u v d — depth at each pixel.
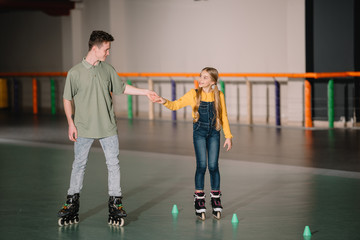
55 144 14.17
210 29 19.41
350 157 11.80
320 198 8.29
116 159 6.96
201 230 6.74
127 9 21.30
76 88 6.88
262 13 18.27
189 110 20.02
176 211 7.55
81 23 22.47
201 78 7.07
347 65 17.05
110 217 6.96
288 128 16.86
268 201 8.15
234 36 18.89
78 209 7.11
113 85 7.05
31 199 8.41
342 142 13.88
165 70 20.55
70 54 22.72
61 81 23.14
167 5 20.33
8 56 25.27
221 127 7.16
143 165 11.13
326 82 17.11
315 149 12.88
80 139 6.92
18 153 12.77
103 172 10.40
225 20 19.05
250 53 18.58
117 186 6.95
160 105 20.70
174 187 9.13
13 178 9.98
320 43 17.23
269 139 14.59
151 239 6.41
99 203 8.12
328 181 9.46
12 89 24.70
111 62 21.78
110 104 6.97
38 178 9.97
